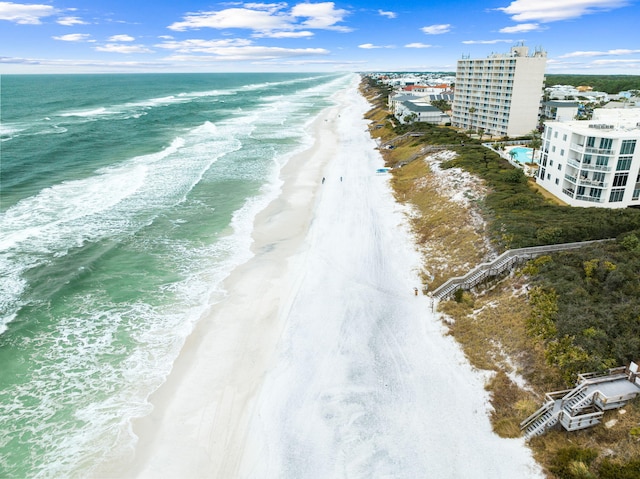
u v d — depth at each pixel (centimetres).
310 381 2491
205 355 2708
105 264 3750
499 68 8769
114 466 2002
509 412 2205
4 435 2153
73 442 2122
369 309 3162
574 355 2280
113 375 2547
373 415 2247
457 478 1895
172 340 2847
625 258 2892
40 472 1972
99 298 3278
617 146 3988
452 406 2284
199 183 5994
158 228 4506
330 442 2098
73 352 2722
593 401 2042
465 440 2080
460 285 3275
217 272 3681
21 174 6028
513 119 8762
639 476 1669
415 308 3169
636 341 2261
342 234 4431
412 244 4212
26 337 2836
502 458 1972
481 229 3962
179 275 3622
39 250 3922
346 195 5641
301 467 1975
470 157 6197
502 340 2650
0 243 4003
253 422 2222
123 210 4931
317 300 3278
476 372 2502
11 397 2380
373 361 2639
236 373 2561
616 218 3503
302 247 4147
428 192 5459
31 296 3250
